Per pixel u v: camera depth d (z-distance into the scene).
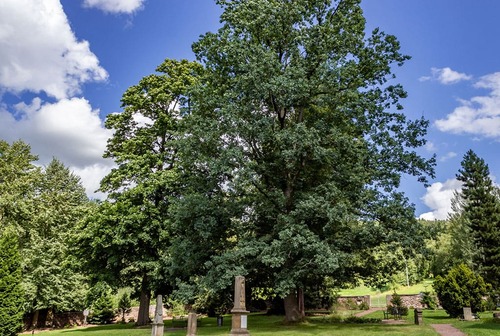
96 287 25.27
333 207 17.97
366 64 22.91
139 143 27.25
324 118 21.55
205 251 21.56
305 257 18.20
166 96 27.28
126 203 25.06
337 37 21.69
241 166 19.69
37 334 25.17
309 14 22.55
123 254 25.30
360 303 37.78
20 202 32.75
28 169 36.84
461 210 45.22
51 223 35.38
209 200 21.45
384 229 19.17
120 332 21.22
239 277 14.56
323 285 26.56
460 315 24.05
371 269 22.91
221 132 20.86
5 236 22.64
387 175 20.16
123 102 28.64
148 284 26.20
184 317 35.53
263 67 20.17
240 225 22.05
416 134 21.83
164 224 24.22
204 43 23.64
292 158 19.44
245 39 22.12
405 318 24.91
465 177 41.00
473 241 38.78
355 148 19.78
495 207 37.97
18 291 21.77
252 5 22.28
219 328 22.09
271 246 17.86
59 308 35.38
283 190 22.56
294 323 21.41
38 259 33.78
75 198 49.16
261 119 20.06
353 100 20.41
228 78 23.58
